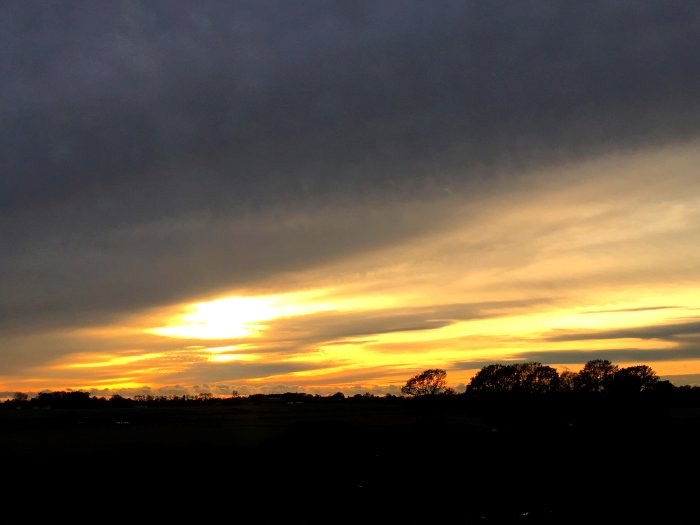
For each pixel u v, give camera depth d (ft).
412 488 170.50
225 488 168.55
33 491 163.12
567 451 212.43
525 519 140.87
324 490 166.91
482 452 209.77
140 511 148.77
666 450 212.43
